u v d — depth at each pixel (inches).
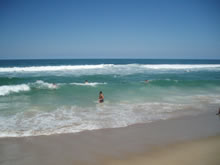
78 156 193.2
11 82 689.0
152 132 263.4
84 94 539.5
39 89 581.3
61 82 749.9
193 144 225.9
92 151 204.4
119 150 207.9
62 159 186.5
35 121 300.5
